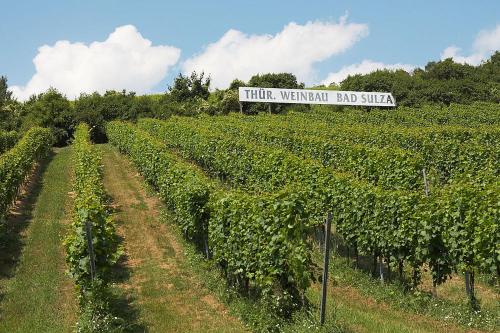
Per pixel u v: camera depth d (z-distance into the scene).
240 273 12.47
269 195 12.27
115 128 43.12
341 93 50.62
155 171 23.95
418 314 11.66
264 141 30.61
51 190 26.38
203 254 15.70
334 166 24.77
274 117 44.47
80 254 11.76
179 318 11.68
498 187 12.62
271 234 10.97
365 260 15.42
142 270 15.07
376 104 51.84
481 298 12.29
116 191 26.52
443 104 55.75
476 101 56.47
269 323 10.44
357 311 11.31
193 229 15.47
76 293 11.95
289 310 10.69
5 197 19.27
